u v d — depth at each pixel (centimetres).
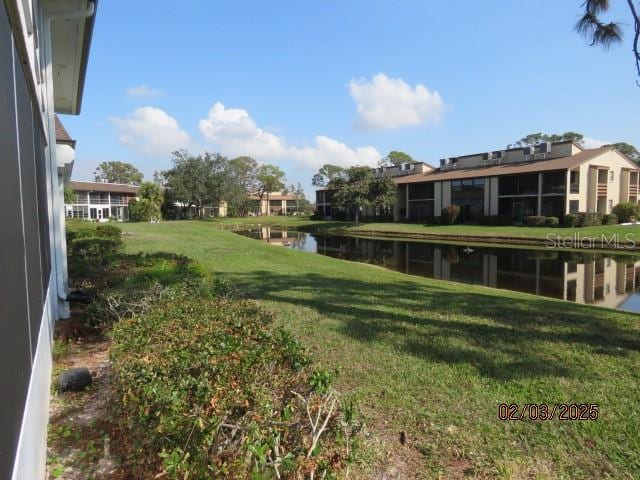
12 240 154
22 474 152
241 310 374
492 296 828
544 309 686
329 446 191
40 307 277
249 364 239
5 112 150
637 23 473
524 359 448
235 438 185
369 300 730
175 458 177
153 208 4469
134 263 686
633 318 630
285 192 8356
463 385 383
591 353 469
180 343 274
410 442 290
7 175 148
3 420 117
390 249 2422
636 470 262
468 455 276
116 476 245
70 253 900
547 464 268
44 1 448
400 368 420
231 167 5600
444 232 3091
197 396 205
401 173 4841
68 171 657
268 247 1777
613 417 327
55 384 362
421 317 615
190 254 1383
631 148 5675
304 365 248
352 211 4731
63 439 284
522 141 6259
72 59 616
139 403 212
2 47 151
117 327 332
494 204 3434
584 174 3055
